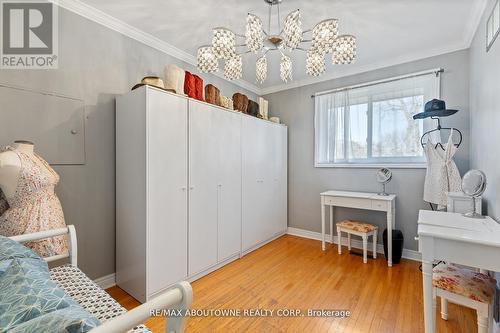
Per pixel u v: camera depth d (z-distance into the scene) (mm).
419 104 2820
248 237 3078
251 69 3293
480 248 1255
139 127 2002
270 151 3486
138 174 2014
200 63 1835
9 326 675
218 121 2629
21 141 1655
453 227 1468
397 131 2965
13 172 1527
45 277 927
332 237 3459
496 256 1221
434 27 2297
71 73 2021
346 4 1958
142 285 1978
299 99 3787
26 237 1402
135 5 2016
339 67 3246
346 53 1677
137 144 2021
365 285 2260
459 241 1295
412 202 2891
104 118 2213
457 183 2389
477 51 2205
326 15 2104
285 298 2051
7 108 1741
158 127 2031
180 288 813
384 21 2201
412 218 2893
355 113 3264
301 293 2127
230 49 1661
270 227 3492
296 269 2615
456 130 2559
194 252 2346
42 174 1630
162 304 746
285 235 3857
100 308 1178
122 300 2033
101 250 2203
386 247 2895
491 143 1801
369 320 1763
